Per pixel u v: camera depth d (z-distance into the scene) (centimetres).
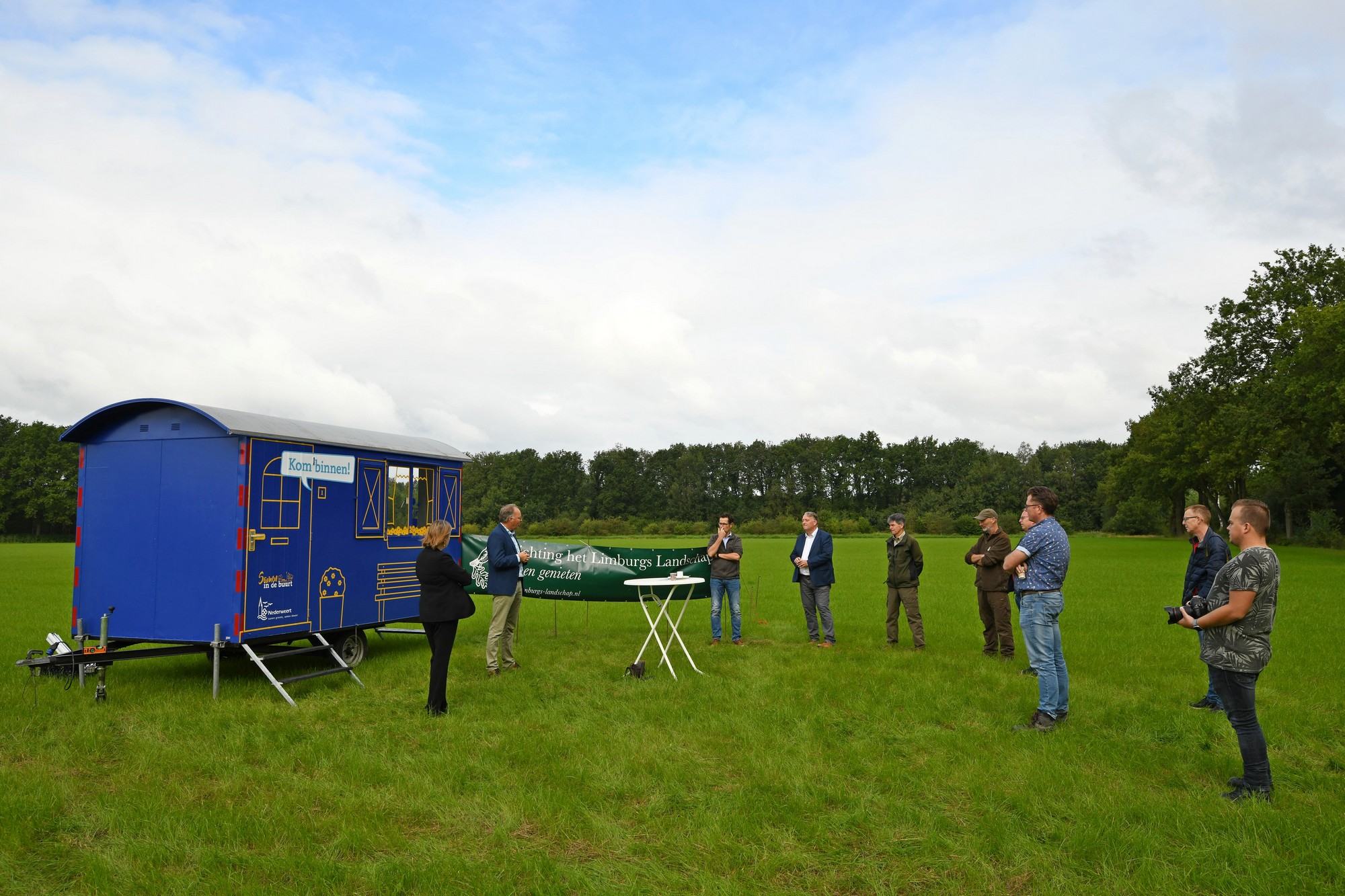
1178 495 7094
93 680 948
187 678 991
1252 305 4969
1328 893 430
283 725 753
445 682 802
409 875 440
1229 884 439
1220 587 584
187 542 893
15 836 484
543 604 1942
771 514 12244
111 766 645
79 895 426
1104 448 12619
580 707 826
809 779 603
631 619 1636
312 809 544
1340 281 4550
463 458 1277
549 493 12369
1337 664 1101
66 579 2575
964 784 594
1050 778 601
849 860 471
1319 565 3247
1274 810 542
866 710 821
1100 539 7281
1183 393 5600
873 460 12588
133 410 925
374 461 1093
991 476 12000
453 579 810
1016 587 774
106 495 930
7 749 674
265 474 907
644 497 12406
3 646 1230
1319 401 3978
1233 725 581
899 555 1239
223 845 485
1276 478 4894
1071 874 452
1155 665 1098
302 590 959
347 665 966
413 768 627
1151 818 527
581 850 487
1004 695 897
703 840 493
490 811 539
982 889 437
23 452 9150
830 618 1262
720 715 784
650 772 618
